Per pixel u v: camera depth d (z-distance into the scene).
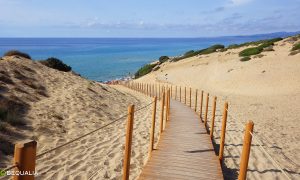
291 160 9.26
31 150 2.76
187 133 11.20
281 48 47.25
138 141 10.47
